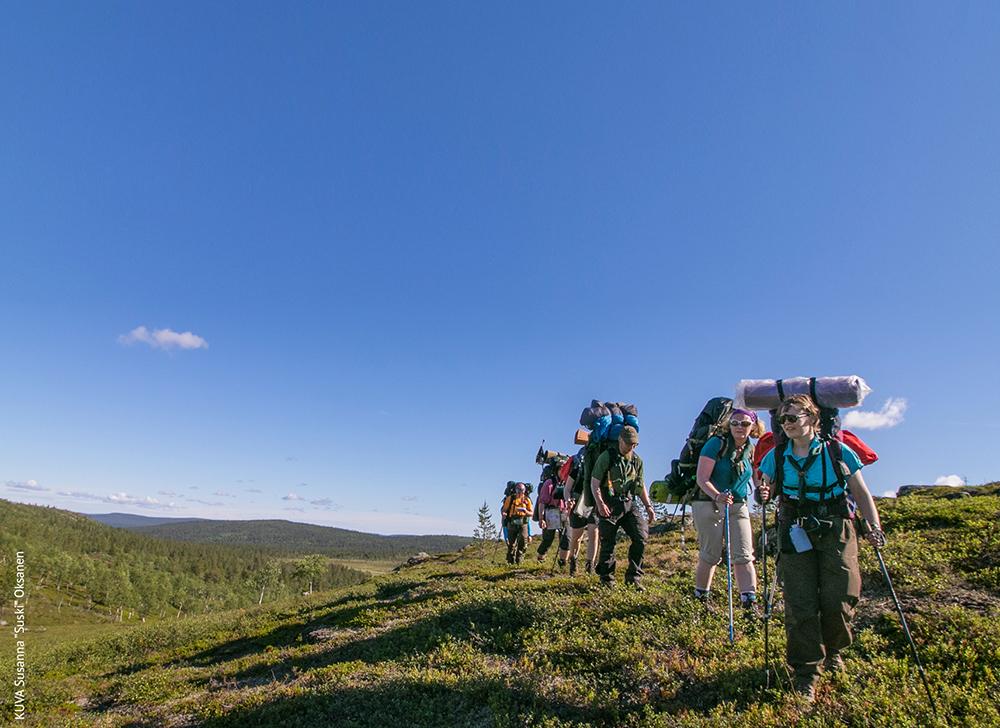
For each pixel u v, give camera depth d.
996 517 9.98
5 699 9.32
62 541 171.12
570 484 11.16
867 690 4.65
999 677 4.80
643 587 8.39
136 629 16.69
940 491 19.39
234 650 11.06
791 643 4.81
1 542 128.50
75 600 112.75
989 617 5.96
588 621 7.43
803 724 4.30
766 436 5.52
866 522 4.78
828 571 4.72
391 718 5.69
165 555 194.88
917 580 7.25
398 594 13.60
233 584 160.75
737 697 4.98
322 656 8.59
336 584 158.88
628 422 9.09
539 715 5.23
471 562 20.86
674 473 7.55
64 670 12.59
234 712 6.62
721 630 6.34
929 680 4.89
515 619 7.95
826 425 5.18
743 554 6.89
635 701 5.28
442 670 6.70
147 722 7.12
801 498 4.86
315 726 5.85
